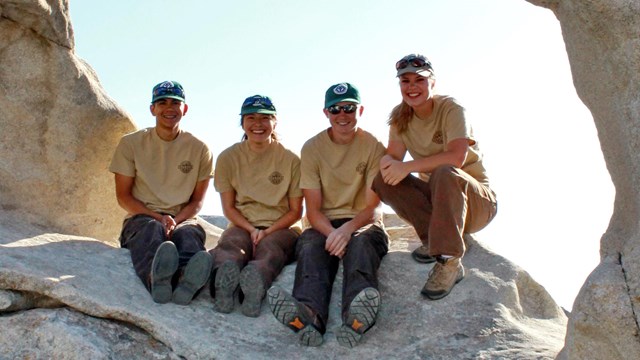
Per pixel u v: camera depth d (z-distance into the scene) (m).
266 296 5.17
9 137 5.57
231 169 5.68
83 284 4.72
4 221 5.35
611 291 3.62
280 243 5.43
